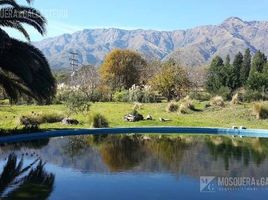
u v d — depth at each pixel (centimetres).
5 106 2662
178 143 1600
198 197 823
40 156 1251
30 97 1744
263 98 2884
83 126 1947
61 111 2222
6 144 1466
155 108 2581
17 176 980
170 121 2173
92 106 2730
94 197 809
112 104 2961
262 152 1389
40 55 1555
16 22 1509
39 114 2012
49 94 1611
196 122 2172
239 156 1299
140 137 1773
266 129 1973
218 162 1191
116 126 2005
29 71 1435
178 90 3438
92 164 1141
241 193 853
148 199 803
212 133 1973
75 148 1424
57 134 1736
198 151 1396
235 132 1958
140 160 1208
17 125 1833
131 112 2269
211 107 2548
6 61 1438
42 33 1555
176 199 806
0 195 804
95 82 4103
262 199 816
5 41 1356
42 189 859
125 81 5088
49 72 1580
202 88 4575
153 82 3472
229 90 3484
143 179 963
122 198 805
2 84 1559
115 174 1011
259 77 3381
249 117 2259
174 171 1052
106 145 1512
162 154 1321
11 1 1448
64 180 943
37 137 1642
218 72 3925
